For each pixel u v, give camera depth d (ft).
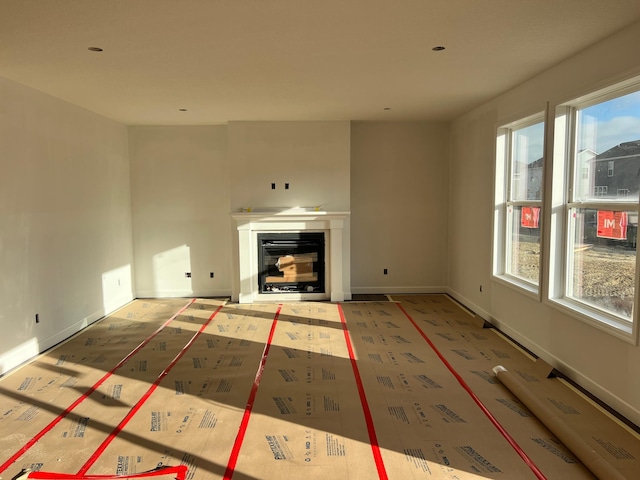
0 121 13.32
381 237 23.43
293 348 15.48
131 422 10.46
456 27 10.05
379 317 19.29
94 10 8.89
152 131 22.61
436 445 9.40
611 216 11.42
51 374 13.34
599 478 8.09
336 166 22.03
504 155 17.25
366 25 9.87
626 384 10.43
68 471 8.56
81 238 17.93
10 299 13.71
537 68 13.35
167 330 17.67
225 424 10.33
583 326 12.03
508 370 13.37
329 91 15.90
